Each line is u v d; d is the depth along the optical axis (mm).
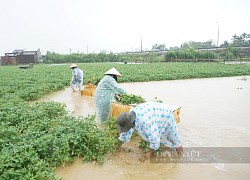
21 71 30875
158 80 22828
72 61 72875
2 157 5090
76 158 6004
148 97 13867
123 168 5609
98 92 8078
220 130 8031
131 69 30828
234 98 13508
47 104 9523
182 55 53062
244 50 61875
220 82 21172
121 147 6562
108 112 8156
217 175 5348
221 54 57281
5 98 11938
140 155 6180
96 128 7090
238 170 5551
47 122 7328
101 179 5203
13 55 67688
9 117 7793
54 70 31859
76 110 10891
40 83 18219
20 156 5238
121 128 5297
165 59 54719
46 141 5941
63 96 14492
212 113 10141
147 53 74312
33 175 4883
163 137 6066
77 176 5297
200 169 5594
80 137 6273
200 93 15234
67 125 6906
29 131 6613
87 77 21828
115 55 74375
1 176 4668
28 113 8203
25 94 13258
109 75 8000
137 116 5324
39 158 5500
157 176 5309
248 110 10680
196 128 8227
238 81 21922
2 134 6512
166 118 5668
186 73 25531
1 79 20922
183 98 13523
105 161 5891
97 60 73500
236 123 8781
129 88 17609
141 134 5566
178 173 5426
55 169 5535
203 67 33500
